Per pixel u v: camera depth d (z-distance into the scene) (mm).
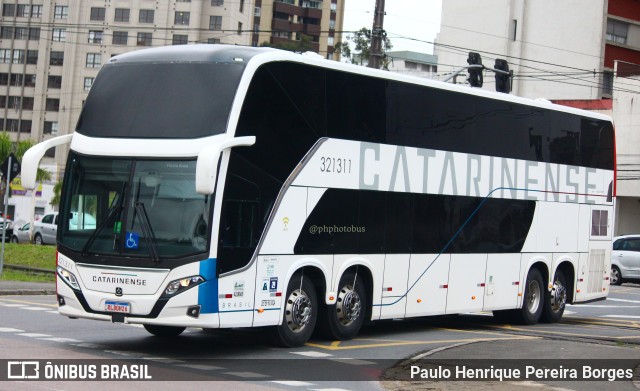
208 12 102562
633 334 19547
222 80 13516
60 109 103625
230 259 13266
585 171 21703
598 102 55031
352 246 15570
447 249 17719
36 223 48344
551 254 20719
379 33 29516
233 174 13312
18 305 19938
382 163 16156
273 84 14062
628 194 52812
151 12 102438
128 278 13070
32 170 13625
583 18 65625
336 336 15711
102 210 13406
